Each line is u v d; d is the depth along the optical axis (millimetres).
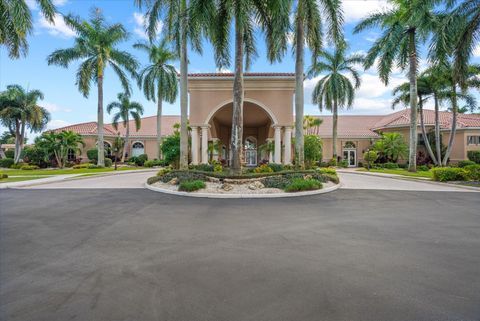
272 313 2656
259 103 18406
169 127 40188
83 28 25219
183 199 9461
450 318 2590
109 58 26547
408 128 32156
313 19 13203
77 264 3877
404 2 19031
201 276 3475
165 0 14492
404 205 8344
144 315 2633
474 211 7504
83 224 6109
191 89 18578
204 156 18547
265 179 11672
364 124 38938
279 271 3623
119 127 40156
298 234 5328
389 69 20031
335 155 29797
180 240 4965
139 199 9469
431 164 28062
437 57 14742
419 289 3139
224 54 13633
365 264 3859
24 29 13516
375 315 2627
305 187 10641
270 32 13234
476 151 28438
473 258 4094
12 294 3037
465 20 14148
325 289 3131
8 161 32188
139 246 4645
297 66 13789
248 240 4957
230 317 2594
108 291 3096
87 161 35438
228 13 11859
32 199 9484
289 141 18484
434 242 4852
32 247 4598
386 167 28609
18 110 30453
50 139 28984
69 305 2809
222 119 25953
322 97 30125
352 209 7742
